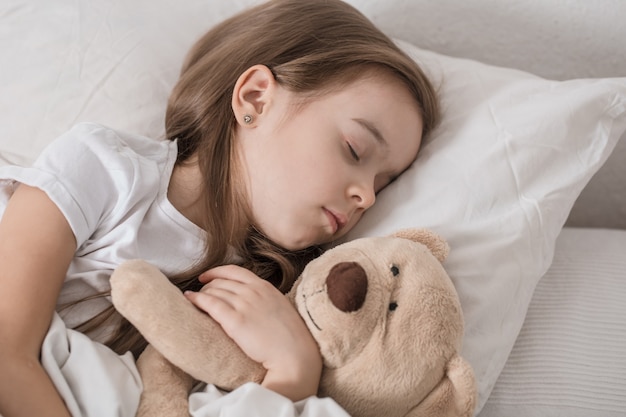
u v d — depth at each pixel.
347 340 0.63
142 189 0.75
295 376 0.63
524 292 0.79
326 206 0.78
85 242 0.73
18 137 0.92
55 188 0.69
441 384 0.64
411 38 1.10
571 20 1.05
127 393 0.62
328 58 0.82
